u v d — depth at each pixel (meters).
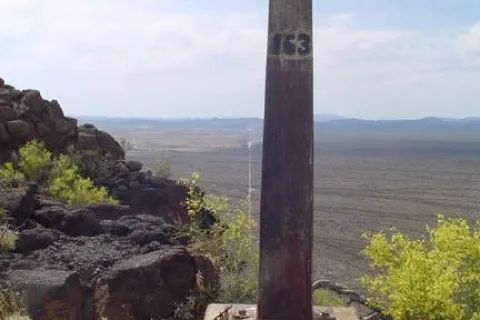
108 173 14.92
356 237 28.47
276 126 5.68
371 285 9.49
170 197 14.00
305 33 5.64
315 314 6.72
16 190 10.38
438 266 8.24
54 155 14.92
